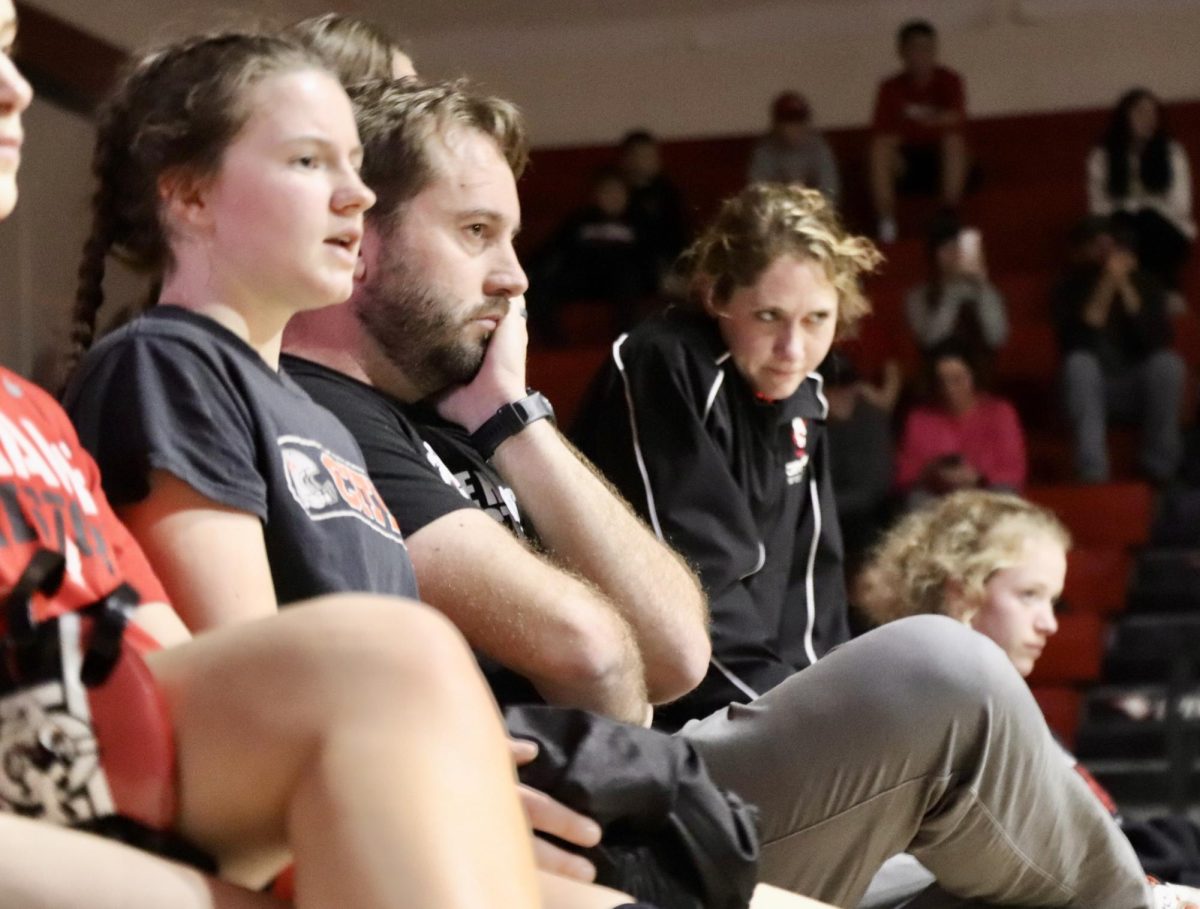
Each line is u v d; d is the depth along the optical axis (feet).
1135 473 47.70
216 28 10.82
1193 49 58.85
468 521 11.39
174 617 8.36
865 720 11.25
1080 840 11.89
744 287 16.30
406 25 60.34
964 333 49.65
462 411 12.53
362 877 6.54
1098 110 58.49
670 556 12.71
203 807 7.16
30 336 40.27
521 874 6.75
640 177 53.26
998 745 11.30
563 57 61.11
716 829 9.78
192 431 9.17
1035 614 17.46
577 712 9.92
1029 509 17.84
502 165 12.38
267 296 9.84
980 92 60.03
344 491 9.89
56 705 7.06
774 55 60.54
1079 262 48.60
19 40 39.40
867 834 11.51
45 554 7.44
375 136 12.06
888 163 56.24
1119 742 38.04
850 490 40.96
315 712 6.93
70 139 42.39
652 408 16.26
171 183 9.78
